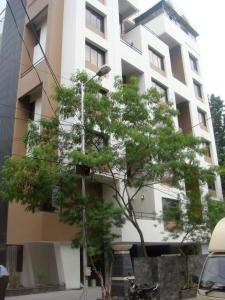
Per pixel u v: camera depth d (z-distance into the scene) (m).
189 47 34.62
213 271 7.65
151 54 28.48
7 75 24.42
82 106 14.70
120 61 24.48
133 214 15.70
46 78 20.91
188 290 16.08
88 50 22.80
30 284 20.20
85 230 12.95
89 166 13.34
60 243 19.75
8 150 21.77
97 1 24.56
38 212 18.98
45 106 20.34
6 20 26.59
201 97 34.25
